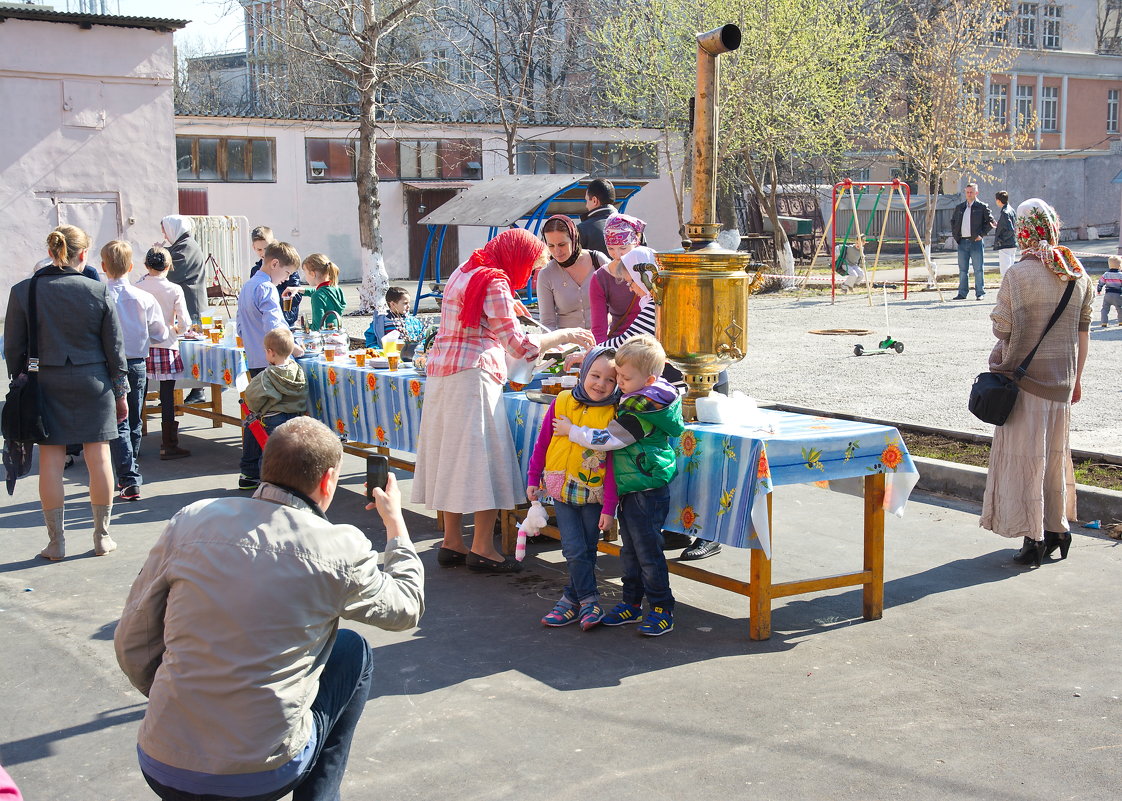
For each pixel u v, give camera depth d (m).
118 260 7.60
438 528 6.84
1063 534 5.91
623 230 5.79
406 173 31.19
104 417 6.11
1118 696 4.22
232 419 8.90
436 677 4.52
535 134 31.78
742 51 22.97
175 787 2.65
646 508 4.83
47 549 6.18
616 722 4.06
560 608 5.13
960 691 4.29
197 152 28.16
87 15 19.06
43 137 19.23
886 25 30.45
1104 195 37.66
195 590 2.63
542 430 5.10
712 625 5.09
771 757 3.76
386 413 7.10
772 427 4.89
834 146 28.00
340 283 30.73
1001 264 19.86
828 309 19.20
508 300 5.57
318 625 2.72
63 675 4.60
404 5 19.73
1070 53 43.28
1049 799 3.46
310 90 32.28
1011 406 5.63
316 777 2.97
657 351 4.66
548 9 31.39
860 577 5.07
